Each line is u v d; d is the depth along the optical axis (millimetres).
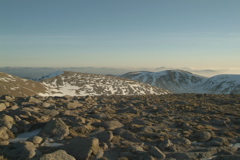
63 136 11062
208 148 10336
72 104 20703
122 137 11680
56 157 7723
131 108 20641
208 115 18672
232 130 14305
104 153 9281
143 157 8797
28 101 20906
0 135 10648
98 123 13852
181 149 10391
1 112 15250
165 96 38406
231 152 9961
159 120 16344
